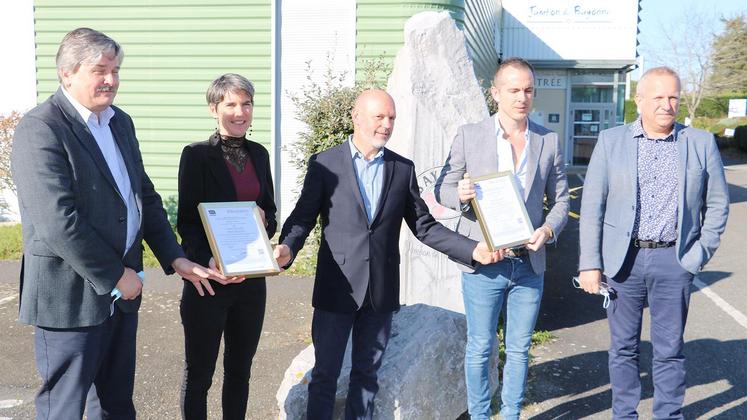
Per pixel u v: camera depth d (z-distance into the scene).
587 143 25.08
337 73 10.19
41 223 2.70
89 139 2.90
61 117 2.83
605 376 5.19
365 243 3.48
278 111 10.40
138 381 5.04
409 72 5.92
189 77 10.49
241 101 3.60
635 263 3.90
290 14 10.19
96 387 3.24
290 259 3.43
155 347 5.79
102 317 2.96
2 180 11.28
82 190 2.86
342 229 3.48
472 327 3.96
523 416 4.49
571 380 5.11
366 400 3.56
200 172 3.56
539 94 25.06
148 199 3.40
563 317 6.80
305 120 8.05
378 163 3.56
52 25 10.70
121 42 10.54
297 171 10.40
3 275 8.20
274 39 10.22
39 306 2.84
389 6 9.96
